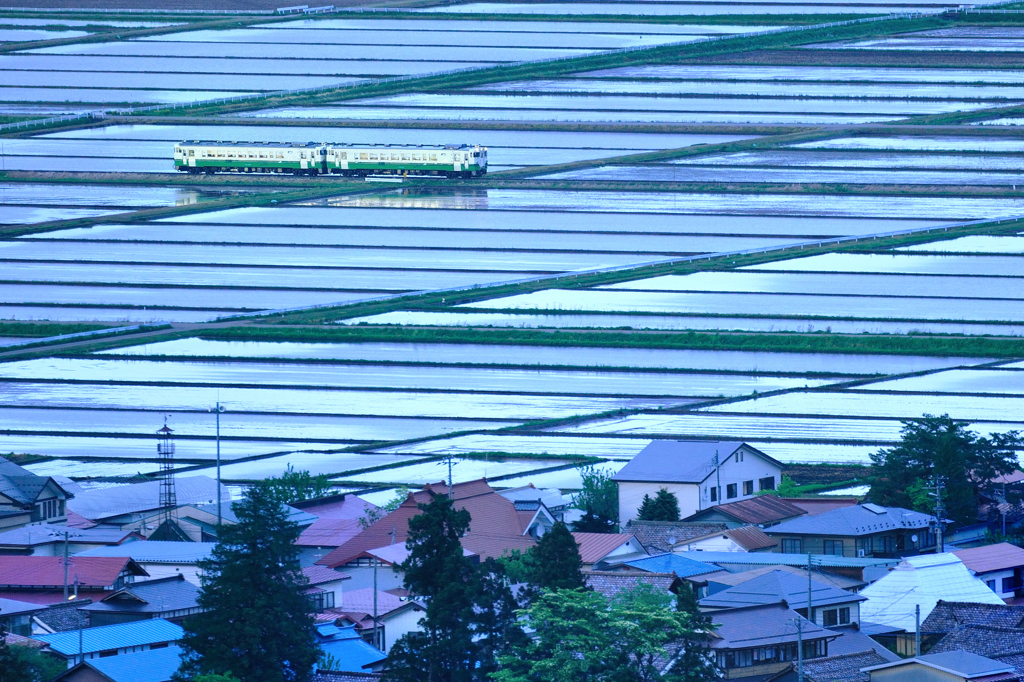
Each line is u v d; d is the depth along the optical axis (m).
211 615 145.75
